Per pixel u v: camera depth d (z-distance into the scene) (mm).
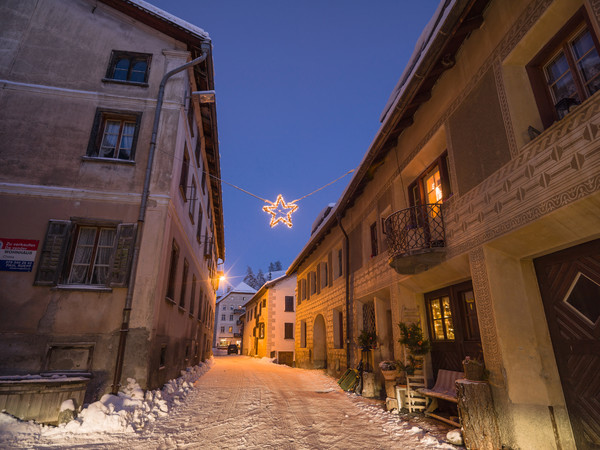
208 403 7652
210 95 9914
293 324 29062
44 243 7289
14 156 7773
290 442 5012
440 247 6168
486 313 5055
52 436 4793
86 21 9258
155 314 7277
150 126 8617
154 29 9523
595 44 3885
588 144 3605
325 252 15398
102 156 8375
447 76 6352
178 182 8938
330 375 13648
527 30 4523
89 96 8562
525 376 4539
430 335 7664
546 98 4656
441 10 5469
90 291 7152
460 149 5875
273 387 10625
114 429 5188
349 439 5191
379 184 9531
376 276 9438
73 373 6648
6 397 4875
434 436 5160
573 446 4207
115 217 7762
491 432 4520
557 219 4023
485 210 5207
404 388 7012
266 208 8156
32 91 8320
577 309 4320
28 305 6891
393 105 6680
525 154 4465
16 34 8742
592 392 4062
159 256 7598
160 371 7887
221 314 63562
